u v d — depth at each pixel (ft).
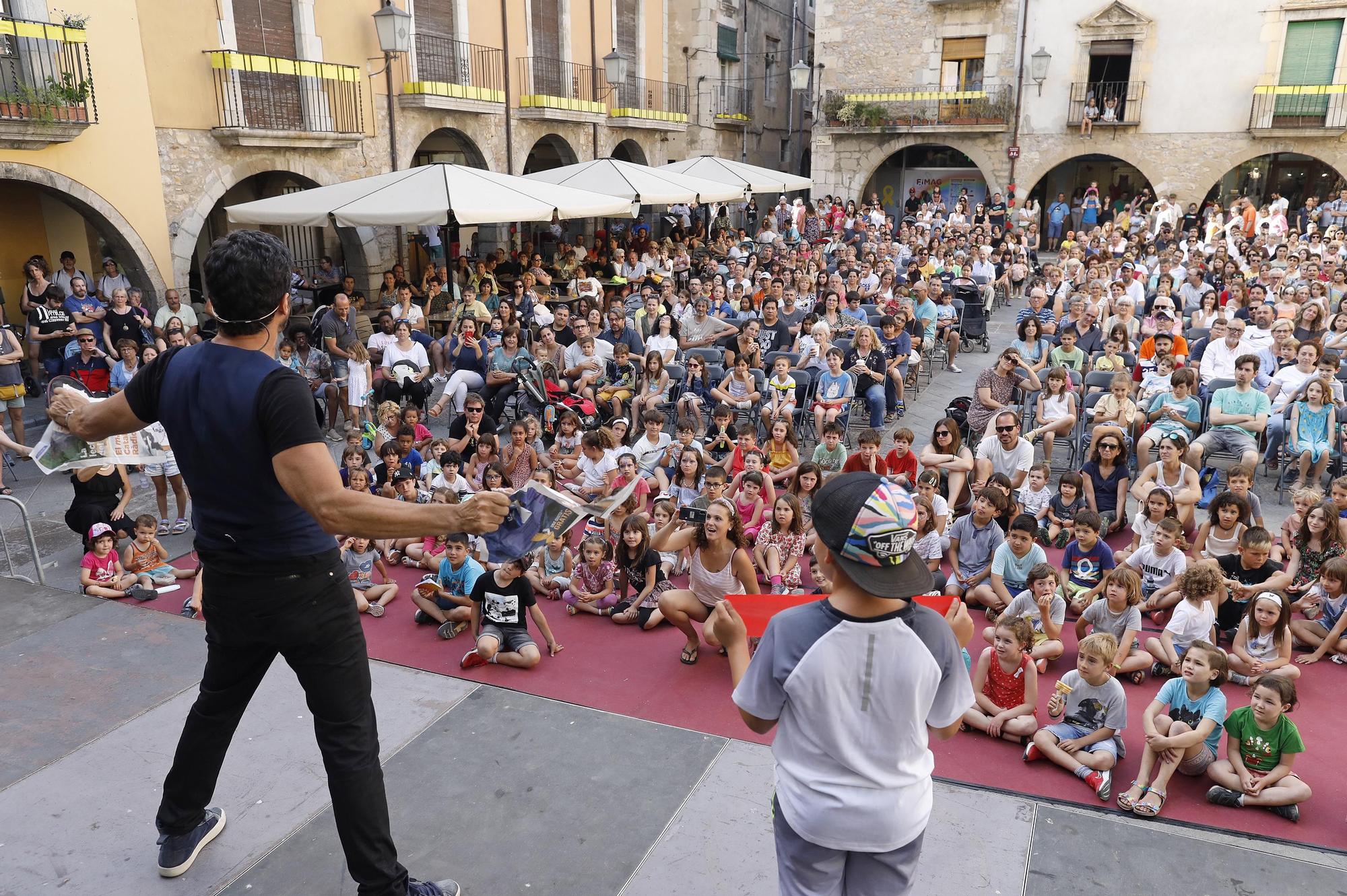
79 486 22.48
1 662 14.23
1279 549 20.90
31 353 40.27
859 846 6.82
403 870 9.10
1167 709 14.32
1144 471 24.97
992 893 10.77
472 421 30.01
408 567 23.73
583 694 16.75
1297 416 27.58
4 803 11.02
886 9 86.99
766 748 13.38
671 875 10.52
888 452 32.35
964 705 6.98
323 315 42.06
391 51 48.80
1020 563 20.11
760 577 22.25
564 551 22.20
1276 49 75.72
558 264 59.88
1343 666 18.26
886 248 64.23
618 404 34.99
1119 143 82.02
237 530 8.13
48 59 37.65
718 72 93.45
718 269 62.44
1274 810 13.53
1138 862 11.46
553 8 68.80
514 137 65.41
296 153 49.39
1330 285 43.62
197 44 44.04
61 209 45.14
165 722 12.74
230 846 10.52
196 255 51.80
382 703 14.43
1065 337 34.19
